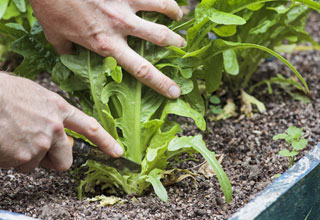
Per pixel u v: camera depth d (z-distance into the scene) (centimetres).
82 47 128
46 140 108
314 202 124
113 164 126
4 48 216
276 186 110
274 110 186
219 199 125
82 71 127
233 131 172
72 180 144
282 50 222
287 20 179
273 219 108
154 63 126
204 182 136
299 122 175
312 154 123
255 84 206
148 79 121
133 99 126
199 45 130
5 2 144
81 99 139
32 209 127
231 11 125
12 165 111
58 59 147
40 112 106
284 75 214
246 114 184
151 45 127
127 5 120
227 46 127
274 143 161
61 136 111
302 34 183
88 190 136
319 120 176
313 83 206
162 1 122
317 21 282
